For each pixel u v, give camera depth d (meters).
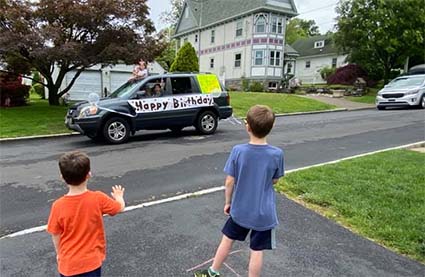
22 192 5.15
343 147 8.13
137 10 13.36
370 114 14.64
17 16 11.88
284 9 30.00
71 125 8.83
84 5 12.34
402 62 24.81
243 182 2.65
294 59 36.78
